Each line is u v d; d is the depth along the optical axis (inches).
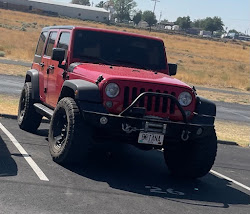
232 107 928.3
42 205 209.0
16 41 1947.6
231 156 426.6
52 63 343.3
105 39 325.1
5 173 250.8
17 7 5032.0
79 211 208.5
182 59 2561.5
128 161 335.6
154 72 311.6
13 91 661.9
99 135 275.1
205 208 243.9
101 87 267.3
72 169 280.7
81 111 268.2
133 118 261.1
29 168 267.9
